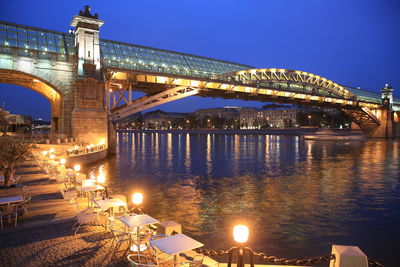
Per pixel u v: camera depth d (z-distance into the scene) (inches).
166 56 2092.8
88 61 1536.7
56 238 313.7
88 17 1558.8
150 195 725.9
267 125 7475.4
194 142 3243.1
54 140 1366.9
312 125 6476.4
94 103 1508.4
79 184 524.7
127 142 3307.1
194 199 687.1
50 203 452.1
